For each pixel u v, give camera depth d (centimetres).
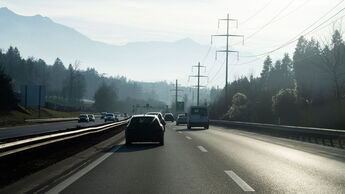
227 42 6116
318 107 4884
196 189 822
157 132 1938
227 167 1158
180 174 1023
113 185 865
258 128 3775
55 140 1418
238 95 6988
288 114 5175
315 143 2250
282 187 846
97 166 1177
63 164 1202
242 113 6519
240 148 1784
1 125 4703
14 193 767
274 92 6669
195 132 3419
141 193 780
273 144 2052
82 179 943
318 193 784
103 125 2694
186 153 1557
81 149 1661
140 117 1984
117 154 1522
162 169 1114
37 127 4550
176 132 3416
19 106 7162
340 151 1725
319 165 1216
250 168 1138
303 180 937
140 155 1484
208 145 1947
